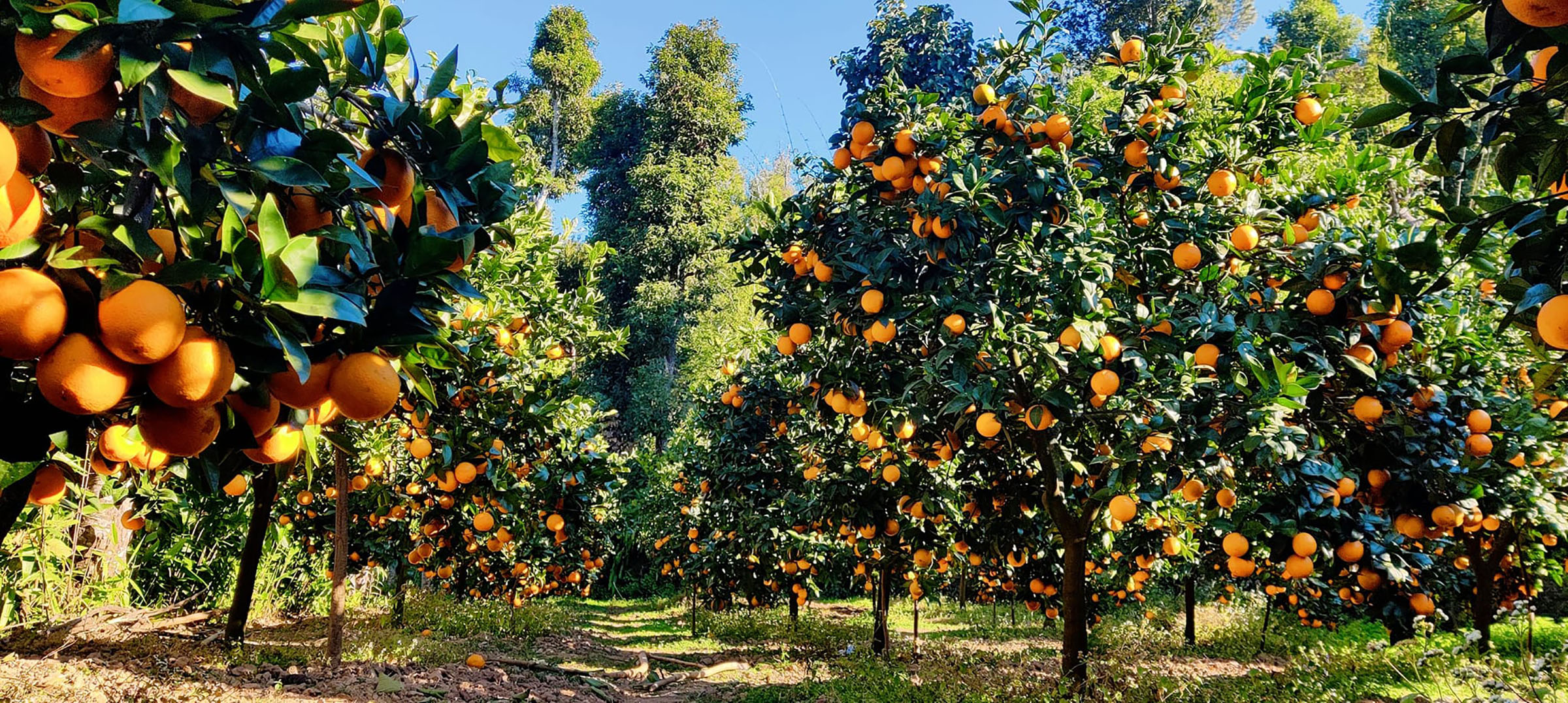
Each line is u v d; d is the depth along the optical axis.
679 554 13.40
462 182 1.80
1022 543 6.61
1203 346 4.26
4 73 1.24
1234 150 4.70
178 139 1.34
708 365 23.66
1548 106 2.31
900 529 7.38
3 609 6.16
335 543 6.18
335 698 5.16
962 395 4.39
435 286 1.61
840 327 5.26
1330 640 9.44
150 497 6.79
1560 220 2.36
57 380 1.12
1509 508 5.20
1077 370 4.61
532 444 5.86
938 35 11.20
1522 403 4.89
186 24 1.22
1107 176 4.95
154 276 1.19
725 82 32.41
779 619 12.93
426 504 7.23
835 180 5.48
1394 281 3.72
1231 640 9.90
